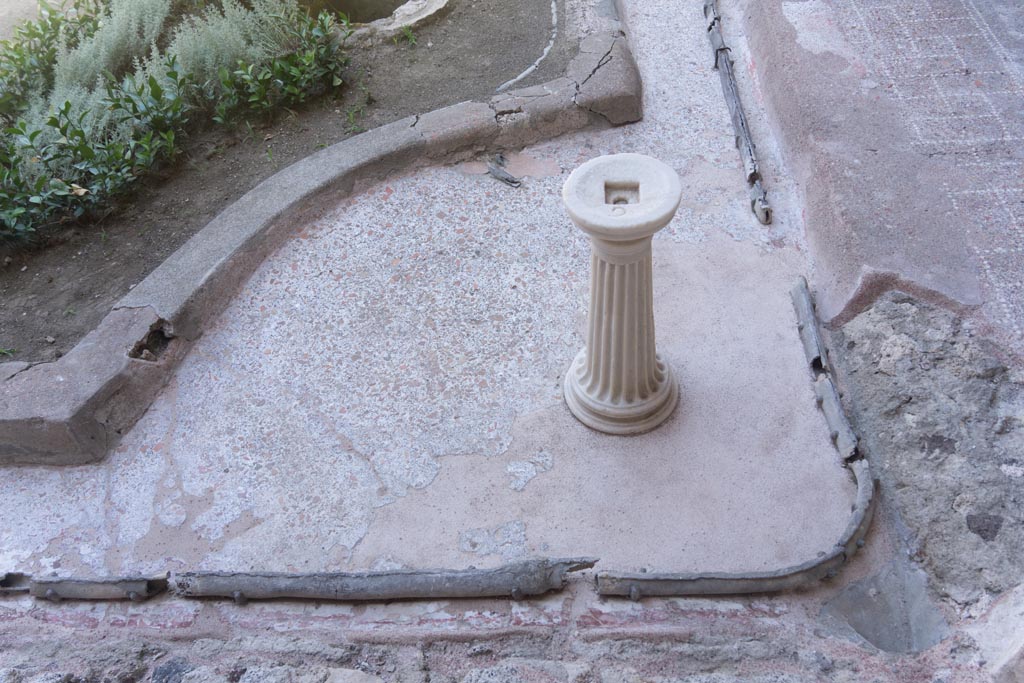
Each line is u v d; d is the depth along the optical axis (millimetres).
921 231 3664
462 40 5180
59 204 4098
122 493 3246
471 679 2479
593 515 3057
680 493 3094
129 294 3672
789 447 3195
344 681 2502
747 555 2914
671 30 5137
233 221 3992
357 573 2854
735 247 3904
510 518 3070
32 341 3721
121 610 2910
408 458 3268
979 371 3234
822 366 3393
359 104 4805
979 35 4625
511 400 3428
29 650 2732
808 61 4543
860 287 3523
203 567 3010
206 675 2535
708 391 3395
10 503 3256
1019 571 2699
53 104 4426
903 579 2836
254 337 3693
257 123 4746
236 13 5000
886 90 4336
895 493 3004
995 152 3979
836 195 3852
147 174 4414
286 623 2824
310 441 3344
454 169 4359
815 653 2520
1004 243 3592
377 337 3668
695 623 2707
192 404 3488
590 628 2709
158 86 4465
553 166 4355
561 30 5102
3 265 4043
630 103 4465
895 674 2441
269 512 3141
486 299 3781
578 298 3762
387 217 4145
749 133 4383
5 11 5590
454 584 2812
